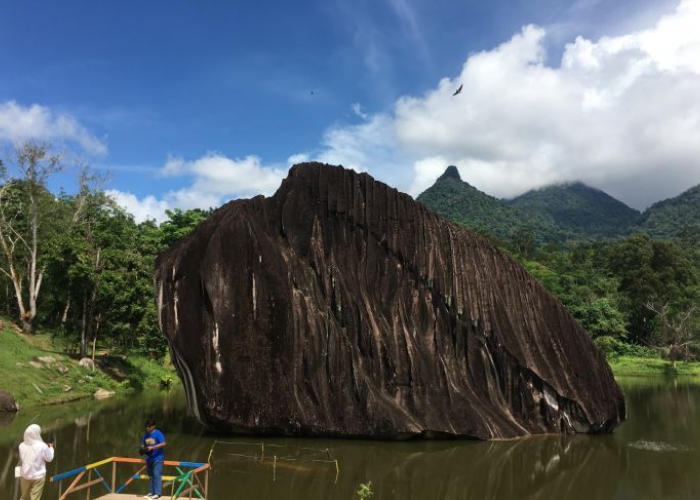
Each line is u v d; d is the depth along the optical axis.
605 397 22.31
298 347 19.12
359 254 22.34
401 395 19.98
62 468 14.24
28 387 25.31
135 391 32.06
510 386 21.77
